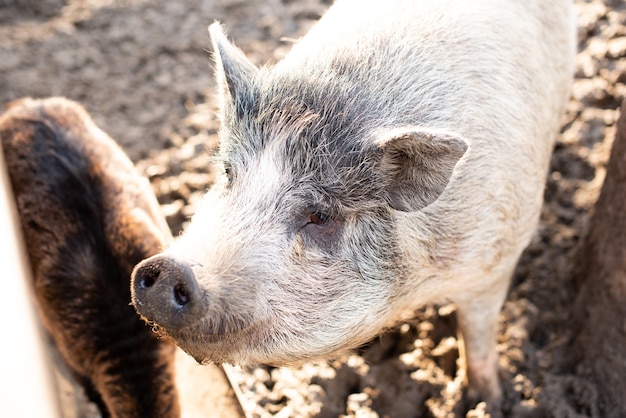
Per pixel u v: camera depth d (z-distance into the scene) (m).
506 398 1.46
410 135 1.11
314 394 1.45
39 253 1.46
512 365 1.48
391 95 1.20
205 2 2.18
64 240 1.46
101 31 2.17
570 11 1.47
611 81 1.83
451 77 1.23
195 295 1.08
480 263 1.27
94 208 1.47
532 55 1.34
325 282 1.17
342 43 1.23
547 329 1.53
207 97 1.98
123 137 1.90
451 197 1.21
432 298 1.31
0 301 1.03
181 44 2.10
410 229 1.20
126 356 1.39
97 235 1.45
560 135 1.75
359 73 1.20
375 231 1.18
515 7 1.34
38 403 0.97
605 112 1.79
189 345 1.13
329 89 1.18
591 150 1.73
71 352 1.44
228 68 1.21
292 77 1.19
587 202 1.66
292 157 1.16
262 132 1.17
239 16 2.15
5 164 1.48
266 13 2.13
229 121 1.21
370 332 1.23
